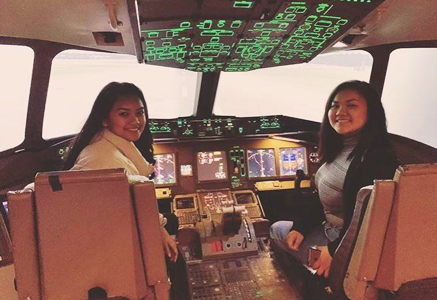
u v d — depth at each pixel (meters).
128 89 2.12
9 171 3.08
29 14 2.39
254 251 3.28
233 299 2.67
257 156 3.85
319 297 2.35
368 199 1.69
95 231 1.56
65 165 2.08
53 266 1.59
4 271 2.85
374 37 3.26
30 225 1.54
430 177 1.57
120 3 2.21
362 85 2.23
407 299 1.78
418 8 2.50
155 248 1.66
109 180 1.49
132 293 1.67
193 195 3.70
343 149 2.36
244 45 2.62
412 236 1.65
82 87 3.65
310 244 2.52
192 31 2.25
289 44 2.65
